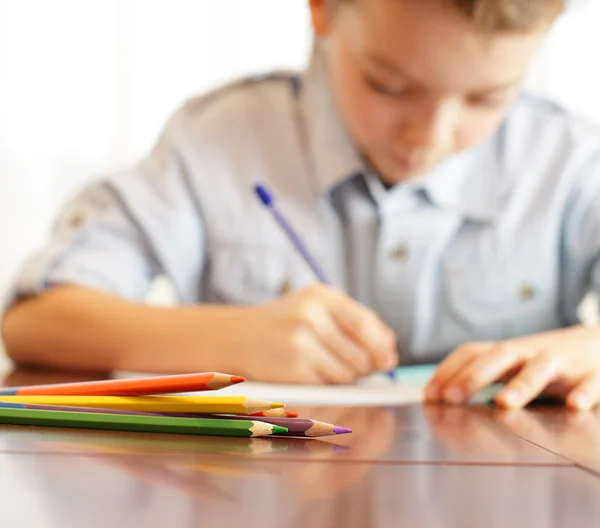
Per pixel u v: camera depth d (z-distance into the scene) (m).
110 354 0.87
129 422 0.38
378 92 0.88
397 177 1.01
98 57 1.75
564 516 0.25
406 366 1.07
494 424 0.49
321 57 1.11
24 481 0.27
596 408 0.61
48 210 1.73
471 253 1.09
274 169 1.11
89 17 1.74
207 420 0.38
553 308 1.12
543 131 1.15
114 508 0.24
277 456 0.33
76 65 1.74
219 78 1.78
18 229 1.71
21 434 0.37
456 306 1.09
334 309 0.81
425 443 0.39
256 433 0.37
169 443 0.35
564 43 1.76
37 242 1.72
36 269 0.97
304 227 1.08
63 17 1.73
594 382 0.63
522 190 1.11
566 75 1.77
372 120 0.91
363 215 1.07
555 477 0.31
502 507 0.26
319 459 0.33
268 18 1.78
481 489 0.28
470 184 1.11
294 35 1.79
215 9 1.77
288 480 0.28
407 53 0.81
